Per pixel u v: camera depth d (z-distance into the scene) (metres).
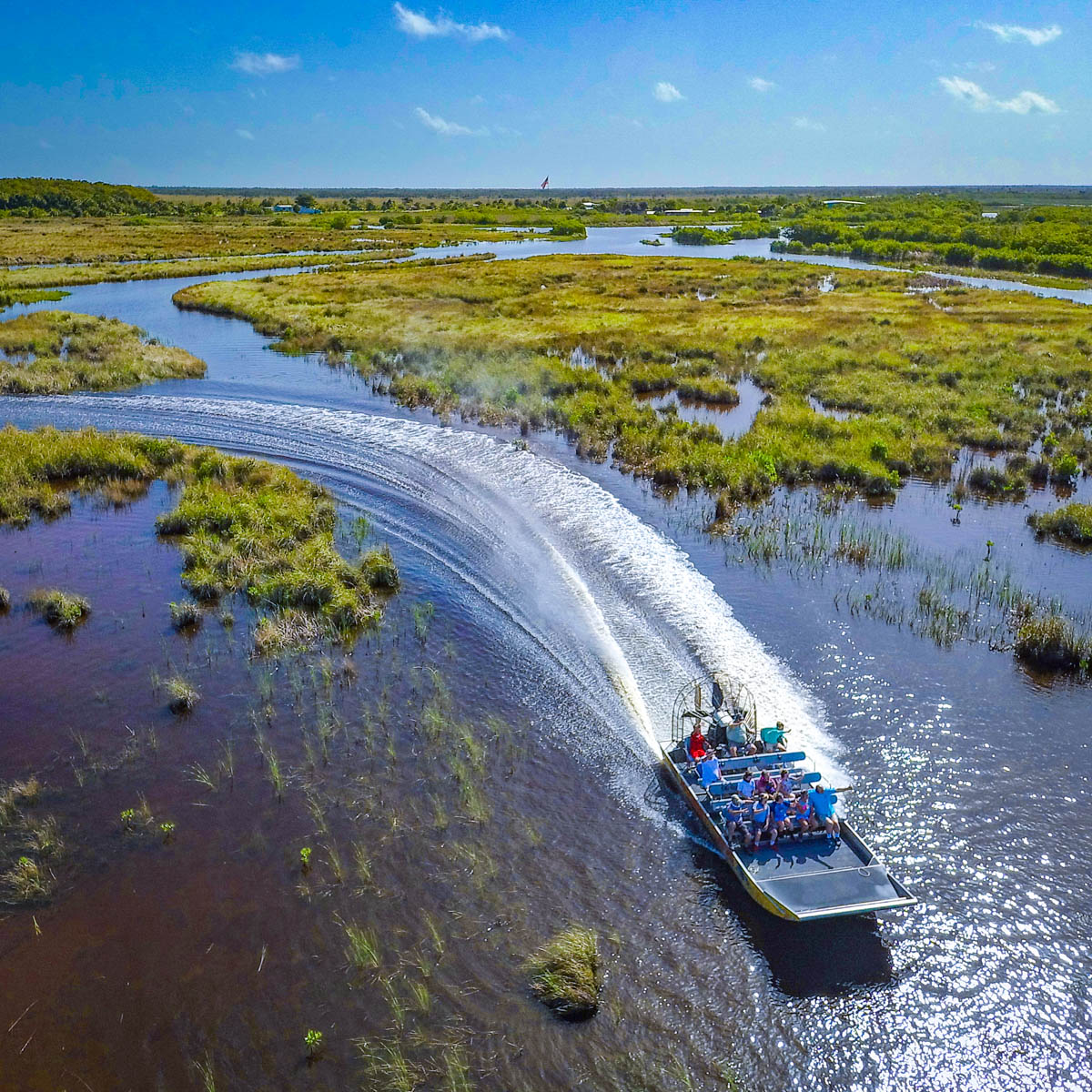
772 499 32.12
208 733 18.38
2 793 16.61
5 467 33.38
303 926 13.55
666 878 14.38
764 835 14.38
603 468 35.19
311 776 16.98
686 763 16.62
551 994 12.27
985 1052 11.59
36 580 25.48
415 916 13.67
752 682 19.88
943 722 18.55
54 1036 11.95
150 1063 11.52
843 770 16.95
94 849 15.25
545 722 18.67
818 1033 11.83
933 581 25.09
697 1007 12.15
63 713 19.06
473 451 37.03
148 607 23.84
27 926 13.72
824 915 12.79
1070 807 15.97
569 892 14.10
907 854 14.85
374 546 27.47
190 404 45.03
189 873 14.68
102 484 33.69
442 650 21.52
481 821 15.73
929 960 12.91
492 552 27.11
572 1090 11.04
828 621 22.88
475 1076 11.21
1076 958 12.93
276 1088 11.12
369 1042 11.70
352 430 40.16
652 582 24.92
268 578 25.00
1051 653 20.83
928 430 39.44
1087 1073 11.33
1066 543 28.09
